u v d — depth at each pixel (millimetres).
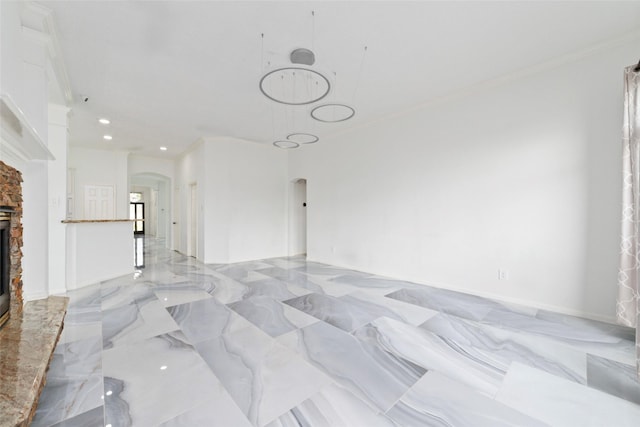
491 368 2129
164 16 2543
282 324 2918
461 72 3539
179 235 8336
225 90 4012
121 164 7555
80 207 7062
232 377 1990
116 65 3348
